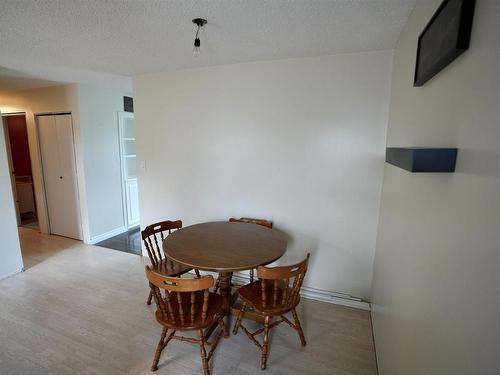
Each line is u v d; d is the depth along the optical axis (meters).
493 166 0.58
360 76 2.27
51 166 4.05
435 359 0.87
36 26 1.77
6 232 2.97
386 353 1.62
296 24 1.73
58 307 2.45
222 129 2.82
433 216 0.96
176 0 1.44
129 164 4.55
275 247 2.03
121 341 2.05
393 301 1.53
